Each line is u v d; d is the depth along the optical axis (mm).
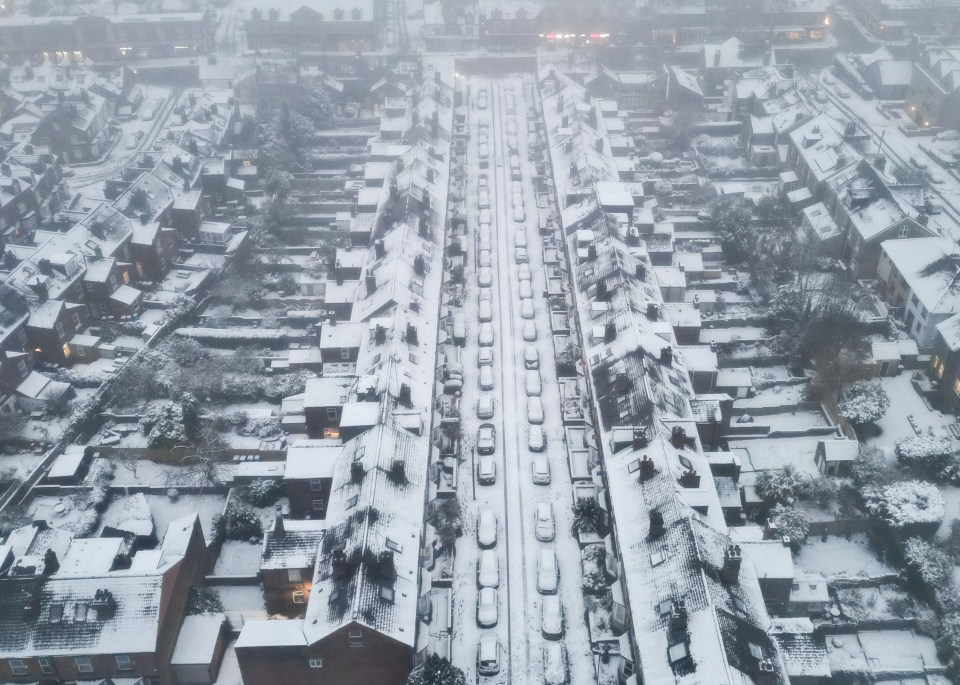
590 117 154625
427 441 88125
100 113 172250
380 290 107562
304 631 69000
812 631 70812
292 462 85688
